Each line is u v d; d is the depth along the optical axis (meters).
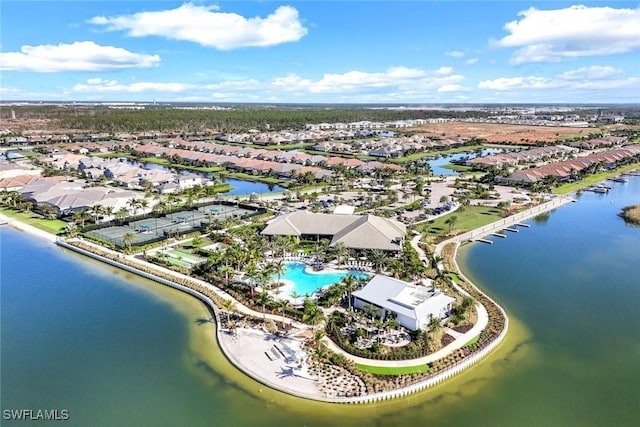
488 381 69.19
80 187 185.25
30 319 86.56
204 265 108.75
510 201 181.75
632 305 94.00
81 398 64.31
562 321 87.31
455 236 136.38
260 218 152.00
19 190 190.75
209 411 61.91
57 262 117.00
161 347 77.19
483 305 91.62
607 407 63.47
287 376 68.56
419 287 90.31
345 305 91.00
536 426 59.84
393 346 76.12
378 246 114.88
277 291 96.00
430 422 60.50
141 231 139.25
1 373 69.62
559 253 125.06
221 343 77.25
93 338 79.94
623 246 131.38
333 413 61.91
